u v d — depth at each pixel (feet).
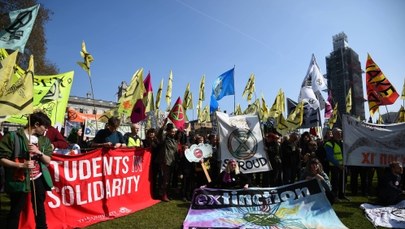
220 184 25.40
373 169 35.04
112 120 24.70
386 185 26.13
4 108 14.98
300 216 20.81
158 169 30.14
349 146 30.17
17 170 13.82
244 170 29.86
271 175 33.19
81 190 20.72
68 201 19.79
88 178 21.38
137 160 26.94
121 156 24.73
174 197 30.83
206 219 20.02
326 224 19.80
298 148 33.83
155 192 30.37
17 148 13.98
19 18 20.17
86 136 47.62
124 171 24.98
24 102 15.20
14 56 16.63
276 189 22.62
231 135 30.76
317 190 22.48
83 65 32.68
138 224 20.29
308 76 51.42
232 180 25.16
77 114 60.85
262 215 20.77
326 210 21.03
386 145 30.40
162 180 28.78
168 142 29.22
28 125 14.85
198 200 21.74
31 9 20.59
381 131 30.76
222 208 21.42
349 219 22.48
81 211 20.53
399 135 30.71
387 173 26.55
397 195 25.58
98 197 21.99
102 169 22.66
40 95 31.12
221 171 28.14
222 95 49.39
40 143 15.28
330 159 30.60
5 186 13.83
